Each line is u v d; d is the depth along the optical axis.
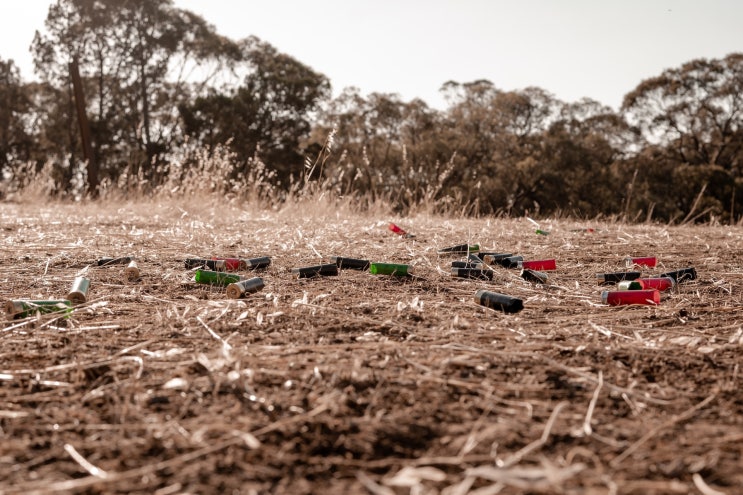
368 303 1.36
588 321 1.26
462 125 13.11
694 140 12.62
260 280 1.46
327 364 1.04
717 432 0.84
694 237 2.39
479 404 0.93
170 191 3.61
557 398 0.96
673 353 1.10
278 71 11.95
